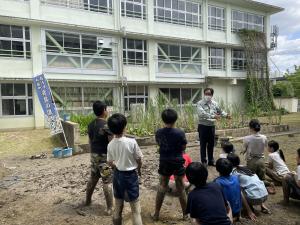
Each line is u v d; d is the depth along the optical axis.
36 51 16.81
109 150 4.22
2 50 15.92
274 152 6.44
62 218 4.94
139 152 4.14
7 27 16.08
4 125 15.95
